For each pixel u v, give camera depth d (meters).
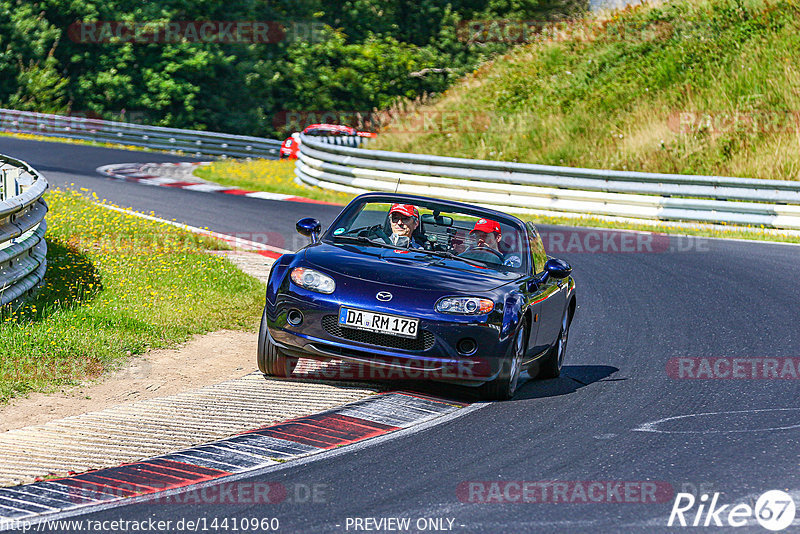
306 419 24.48
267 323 27.70
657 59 103.75
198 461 20.91
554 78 106.94
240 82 168.25
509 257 30.28
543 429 24.48
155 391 26.89
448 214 31.27
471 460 21.56
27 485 19.06
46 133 138.50
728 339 37.03
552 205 74.88
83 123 138.25
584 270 52.34
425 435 23.53
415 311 26.27
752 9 106.19
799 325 39.53
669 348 35.59
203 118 162.62
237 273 45.41
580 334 38.06
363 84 179.00
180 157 126.31
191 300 38.34
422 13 190.50
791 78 94.62
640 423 25.34
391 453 21.91
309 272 27.61
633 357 34.28
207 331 35.16
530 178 76.00
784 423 25.52
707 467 21.44
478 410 26.31
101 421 23.61
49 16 162.12
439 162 79.25
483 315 26.38
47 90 156.62
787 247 61.34
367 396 27.14
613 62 105.94
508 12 185.75
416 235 30.81
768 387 29.70
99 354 29.25
